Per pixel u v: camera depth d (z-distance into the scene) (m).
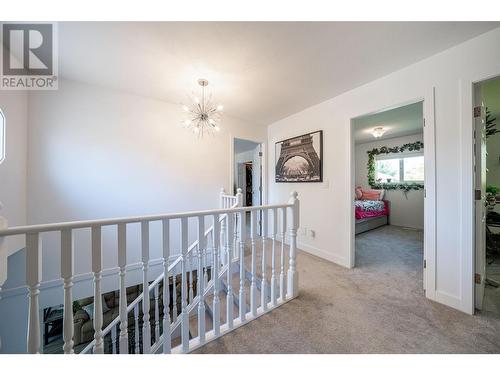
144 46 1.82
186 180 3.36
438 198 1.88
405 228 5.14
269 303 1.85
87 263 2.58
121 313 1.13
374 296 1.98
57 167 2.45
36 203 2.33
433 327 1.53
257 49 1.85
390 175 5.62
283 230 1.89
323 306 1.82
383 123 4.12
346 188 2.75
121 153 2.84
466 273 1.71
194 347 1.36
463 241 1.73
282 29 1.61
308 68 2.16
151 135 3.05
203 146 3.51
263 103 3.13
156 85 2.59
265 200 4.27
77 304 3.08
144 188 3.01
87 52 1.92
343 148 2.79
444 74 1.85
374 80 2.41
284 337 1.45
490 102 2.92
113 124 2.77
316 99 2.98
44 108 2.37
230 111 3.48
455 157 1.78
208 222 3.56
